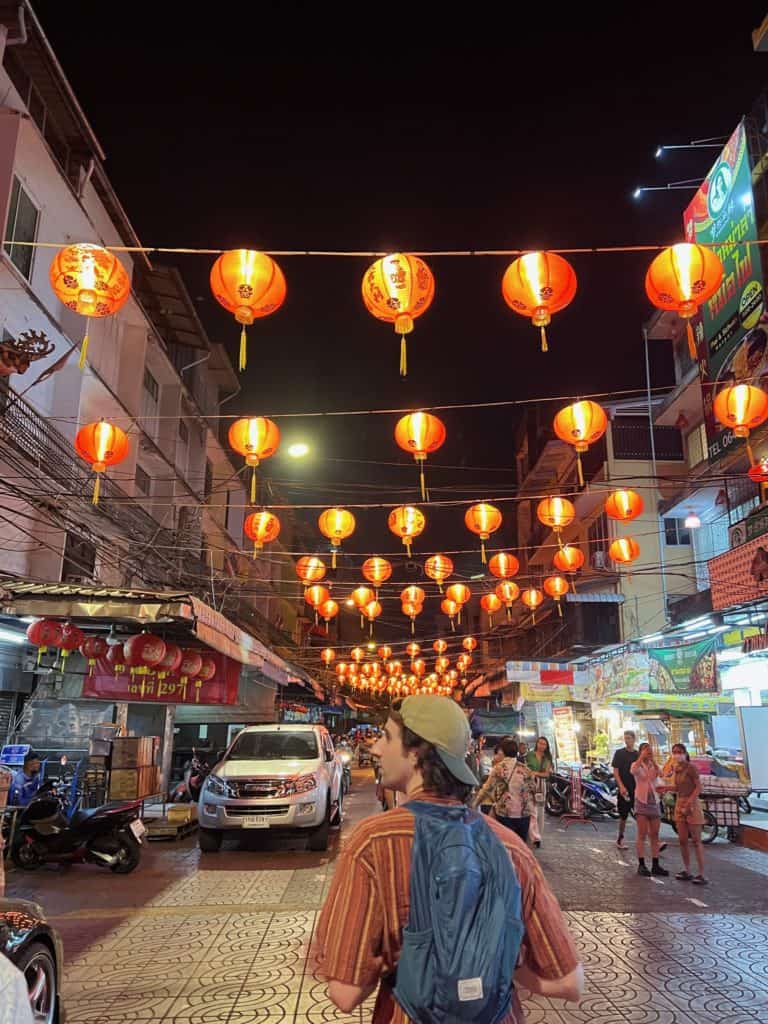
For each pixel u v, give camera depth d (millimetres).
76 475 13227
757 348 17125
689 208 20297
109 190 16562
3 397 11125
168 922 6922
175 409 21922
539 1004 4867
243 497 31000
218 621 11477
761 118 17703
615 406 27188
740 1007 4797
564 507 12070
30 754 11539
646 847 11766
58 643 10461
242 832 10875
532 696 22219
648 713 18844
